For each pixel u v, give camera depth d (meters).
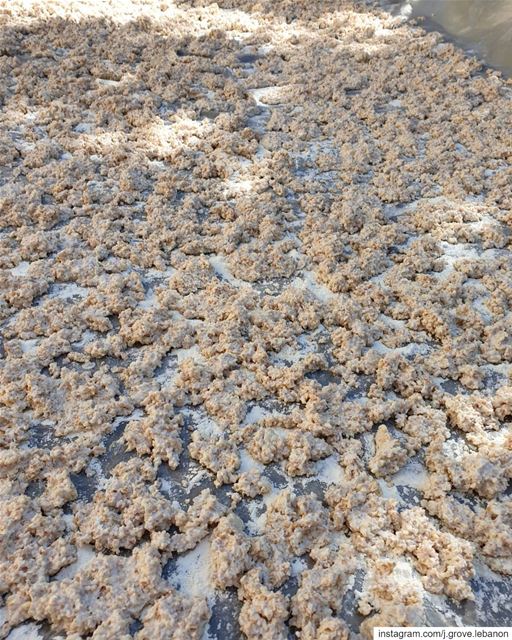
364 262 0.47
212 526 0.31
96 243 0.49
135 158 0.59
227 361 0.39
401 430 0.36
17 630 0.27
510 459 0.33
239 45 0.83
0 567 0.28
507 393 0.37
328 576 0.28
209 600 0.28
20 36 0.81
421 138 0.63
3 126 0.63
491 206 0.53
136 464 0.33
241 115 0.65
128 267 0.47
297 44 0.85
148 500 0.31
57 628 0.27
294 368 0.38
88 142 0.60
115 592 0.28
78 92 0.69
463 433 0.35
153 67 0.76
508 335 0.41
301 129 0.64
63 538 0.30
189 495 0.32
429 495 0.32
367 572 0.29
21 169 0.57
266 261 0.48
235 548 0.29
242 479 0.32
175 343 0.41
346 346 0.40
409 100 0.69
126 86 0.70
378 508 0.31
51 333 0.42
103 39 0.83
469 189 0.56
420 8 0.95
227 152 0.60
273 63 0.78
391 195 0.54
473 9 0.91
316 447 0.34
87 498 0.32
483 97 0.70
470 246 0.50
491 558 0.29
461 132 0.63
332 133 0.64
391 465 0.33
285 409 0.37
